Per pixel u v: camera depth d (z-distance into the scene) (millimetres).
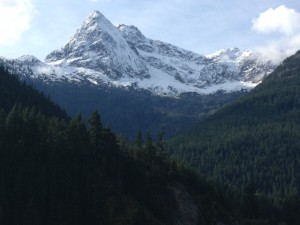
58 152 128625
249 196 187750
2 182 113625
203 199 155750
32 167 119688
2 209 109562
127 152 149375
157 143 162875
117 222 118625
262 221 173750
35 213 109938
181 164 165000
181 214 142250
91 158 134000
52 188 116125
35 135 134875
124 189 134125
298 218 183625
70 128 137500
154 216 133375
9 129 131250
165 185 147375
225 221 155875
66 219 113438
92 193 121812
